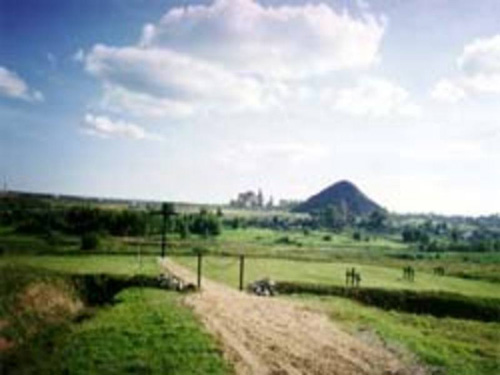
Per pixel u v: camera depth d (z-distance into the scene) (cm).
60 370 3325
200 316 4625
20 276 6156
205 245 14425
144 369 3148
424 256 16975
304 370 3203
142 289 6481
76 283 6838
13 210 15038
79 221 14962
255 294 6775
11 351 4112
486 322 6650
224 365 3206
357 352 3650
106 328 4200
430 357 3575
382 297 7512
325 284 7825
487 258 17062
